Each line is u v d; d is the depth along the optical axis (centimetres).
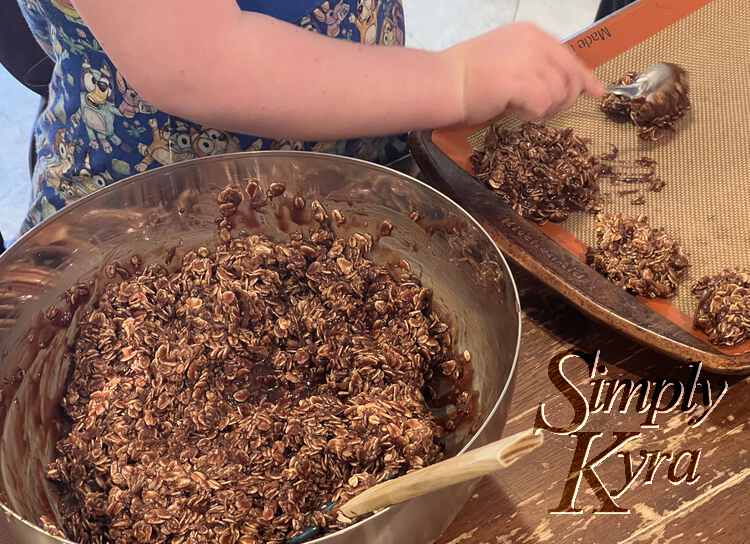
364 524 59
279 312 77
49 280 74
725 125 91
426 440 68
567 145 85
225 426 71
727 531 69
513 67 80
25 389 73
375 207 77
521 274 81
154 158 86
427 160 85
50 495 70
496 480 71
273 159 76
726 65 94
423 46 183
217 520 66
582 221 84
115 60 73
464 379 74
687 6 97
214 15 72
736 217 85
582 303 76
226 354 74
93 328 76
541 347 78
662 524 69
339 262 78
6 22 107
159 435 71
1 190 164
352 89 77
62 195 89
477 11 188
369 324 77
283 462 69
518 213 83
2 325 71
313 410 71
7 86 182
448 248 75
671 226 84
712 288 77
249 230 80
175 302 77
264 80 74
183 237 79
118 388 73
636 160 89
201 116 75
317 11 82
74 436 71
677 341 74
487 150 85
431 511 62
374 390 72
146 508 67
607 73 94
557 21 185
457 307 76
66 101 85
